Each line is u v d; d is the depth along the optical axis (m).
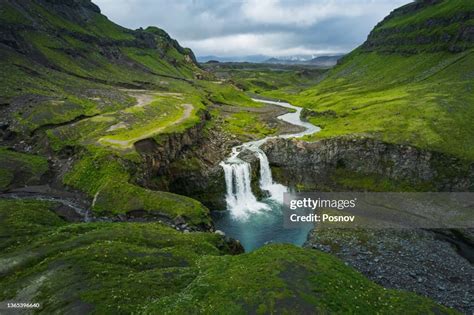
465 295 47.34
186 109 123.56
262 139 119.69
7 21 154.62
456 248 60.81
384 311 33.72
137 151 79.06
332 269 38.91
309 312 30.91
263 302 31.86
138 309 31.38
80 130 91.06
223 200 85.25
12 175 72.06
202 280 35.81
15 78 120.12
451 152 83.38
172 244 48.31
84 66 176.38
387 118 109.19
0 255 41.06
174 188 87.81
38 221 52.88
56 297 32.81
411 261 55.91
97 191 67.81
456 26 192.50
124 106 120.69
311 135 106.06
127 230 50.31
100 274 36.66
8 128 90.50
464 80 140.88
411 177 85.12
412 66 197.12
